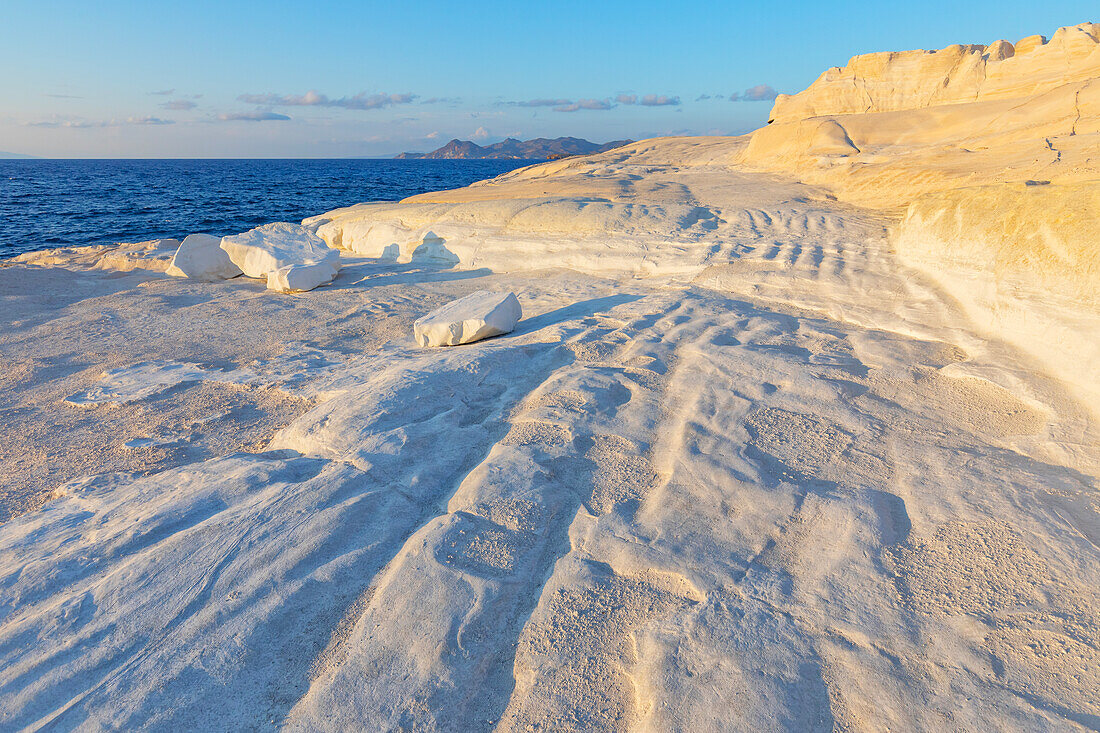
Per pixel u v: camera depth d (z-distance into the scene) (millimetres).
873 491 2709
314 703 1833
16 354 5977
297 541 2510
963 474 2787
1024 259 4535
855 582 2180
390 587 2254
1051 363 3676
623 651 1985
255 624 2115
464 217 10664
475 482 2918
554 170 23828
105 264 11391
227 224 26672
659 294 6547
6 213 31219
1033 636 1887
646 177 16688
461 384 4145
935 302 5195
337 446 3357
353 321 6902
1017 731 1598
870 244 7398
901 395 3652
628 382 4051
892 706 1703
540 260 9086
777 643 1938
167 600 2211
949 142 12766
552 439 3352
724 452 3090
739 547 2408
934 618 1993
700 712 1721
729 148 22859
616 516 2648
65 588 2332
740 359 4246
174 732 1761
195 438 3959
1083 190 4426
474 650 2010
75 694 1862
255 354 5793
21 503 3221
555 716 1786
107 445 3916
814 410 3512
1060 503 2508
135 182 65375
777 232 8461
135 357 5789
